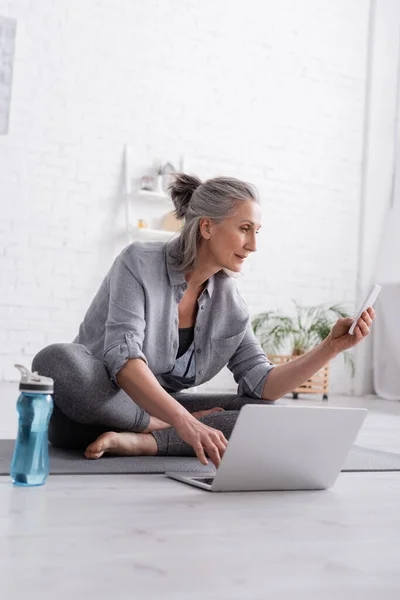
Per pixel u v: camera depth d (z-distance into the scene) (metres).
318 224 5.48
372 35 5.66
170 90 5.01
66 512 1.20
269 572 0.94
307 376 1.87
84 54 4.74
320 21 5.52
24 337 4.54
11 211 4.53
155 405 1.56
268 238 5.31
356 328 1.76
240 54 5.24
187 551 1.01
